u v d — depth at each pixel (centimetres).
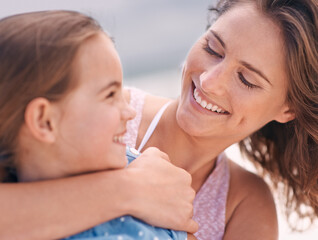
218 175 172
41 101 94
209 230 161
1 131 98
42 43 95
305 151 172
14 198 99
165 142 161
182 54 575
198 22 580
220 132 153
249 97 144
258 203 170
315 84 150
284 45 141
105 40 103
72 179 104
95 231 103
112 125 101
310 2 142
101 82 100
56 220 99
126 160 115
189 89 153
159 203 112
